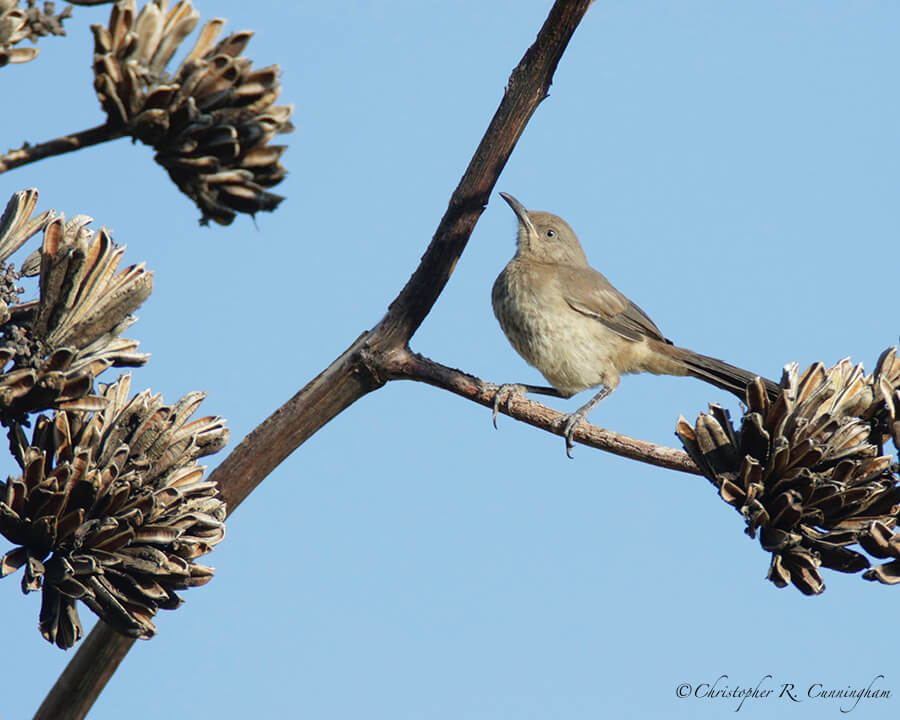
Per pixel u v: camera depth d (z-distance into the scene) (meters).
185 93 3.95
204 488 4.64
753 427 4.87
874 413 5.14
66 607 4.32
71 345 4.46
